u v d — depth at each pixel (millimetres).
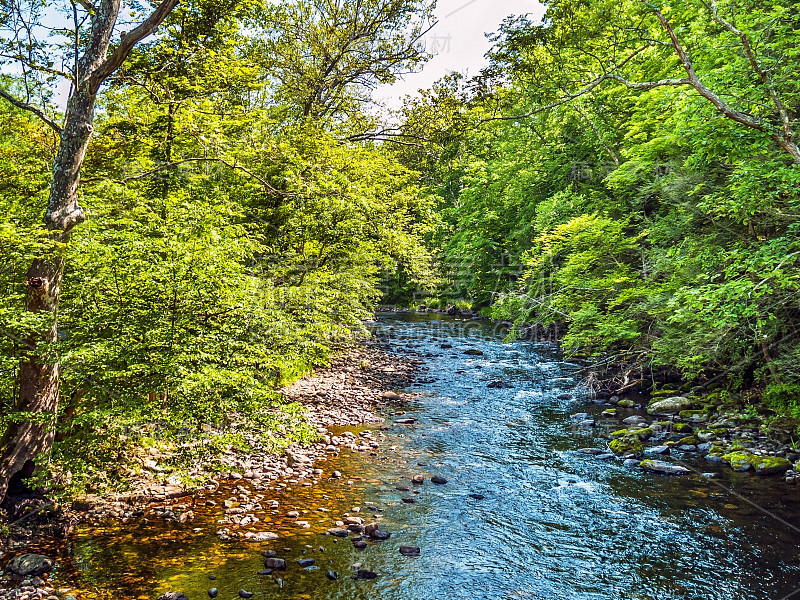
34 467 8086
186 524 8281
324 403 15883
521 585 6988
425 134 20078
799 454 11344
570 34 15508
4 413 8133
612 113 24266
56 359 7301
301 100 21344
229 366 8617
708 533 8414
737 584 7023
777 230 12250
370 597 6609
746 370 15227
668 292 15047
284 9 20531
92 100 7945
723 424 13555
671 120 13906
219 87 14531
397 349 26297
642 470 11195
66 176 7844
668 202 16750
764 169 9812
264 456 11344
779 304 11344
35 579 6465
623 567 7449
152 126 13141
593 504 9523
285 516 8742
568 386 19047
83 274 8211
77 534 7758
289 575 6992
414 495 9828
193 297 8281
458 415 15320
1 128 12203
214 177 15984
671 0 15922
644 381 18375
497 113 18375
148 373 7727
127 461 9766
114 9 8031
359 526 8414
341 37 20609
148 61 12664
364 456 11852
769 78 9727
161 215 11148
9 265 8016
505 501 9641
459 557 7656
